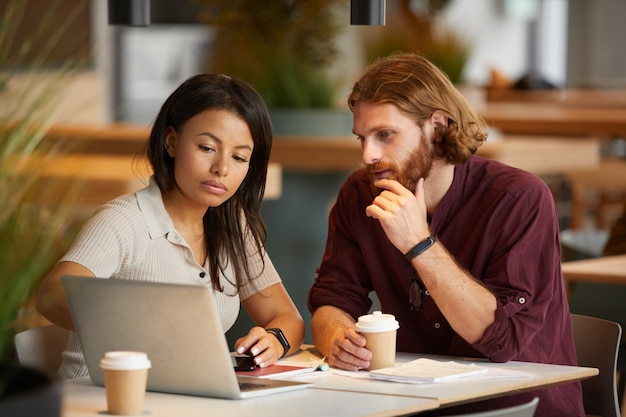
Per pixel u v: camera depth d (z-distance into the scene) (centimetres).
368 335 293
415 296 326
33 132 198
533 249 313
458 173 326
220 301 324
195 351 251
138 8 306
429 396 257
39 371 188
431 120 317
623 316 436
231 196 320
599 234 604
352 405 247
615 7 1736
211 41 1105
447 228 326
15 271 185
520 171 327
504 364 304
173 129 305
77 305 260
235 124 301
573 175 922
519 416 242
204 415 236
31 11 932
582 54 1762
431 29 1051
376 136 314
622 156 1284
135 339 257
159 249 308
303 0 650
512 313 303
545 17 1792
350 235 350
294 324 331
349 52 935
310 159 633
